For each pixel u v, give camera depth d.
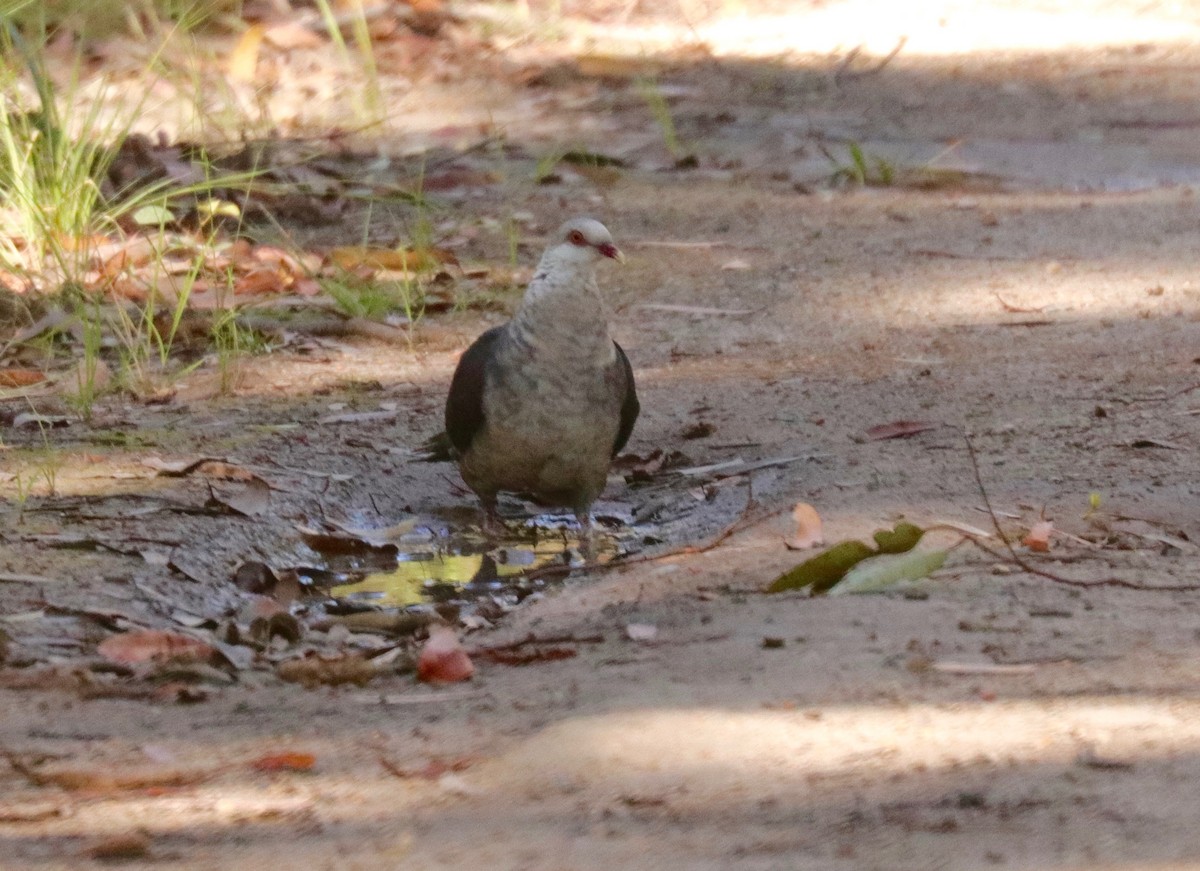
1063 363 13.04
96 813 6.07
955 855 5.59
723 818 5.93
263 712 7.23
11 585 9.01
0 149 16.41
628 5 27.53
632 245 16.84
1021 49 25.22
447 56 23.95
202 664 7.91
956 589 8.64
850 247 16.66
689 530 10.58
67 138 16.50
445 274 15.63
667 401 12.69
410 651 8.26
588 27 26.12
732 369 13.39
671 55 24.81
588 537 10.70
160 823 5.98
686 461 11.58
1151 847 5.62
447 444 11.14
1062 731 6.67
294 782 6.36
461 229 17.25
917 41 25.72
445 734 6.85
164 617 8.81
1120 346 13.36
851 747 6.54
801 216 17.81
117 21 22.78
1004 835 5.74
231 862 5.62
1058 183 19.09
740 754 6.49
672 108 22.16
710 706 7.01
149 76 21.44
